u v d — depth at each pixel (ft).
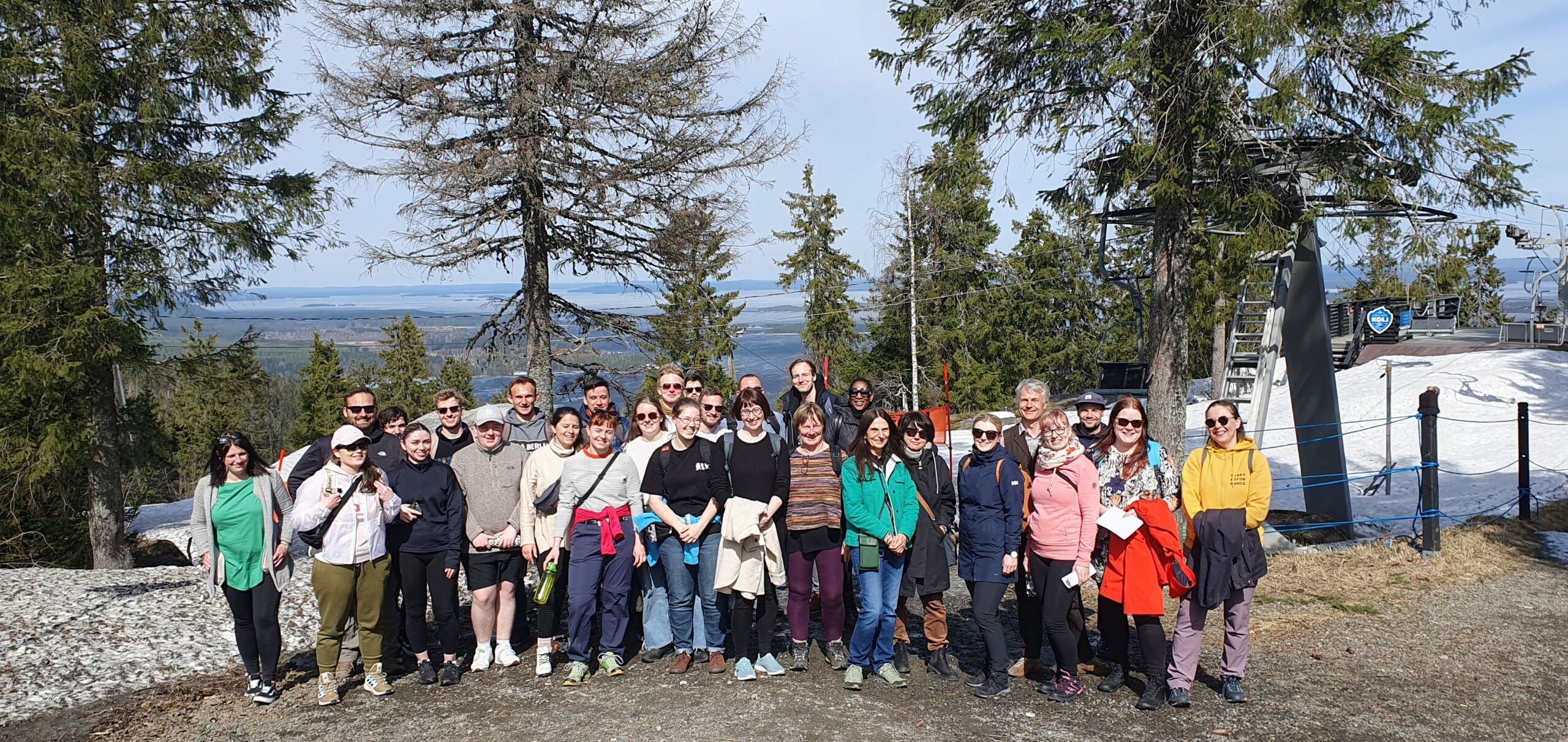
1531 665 19.17
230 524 17.87
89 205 42.29
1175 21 30.35
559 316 57.31
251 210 47.09
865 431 18.13
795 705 17.60
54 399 45.65
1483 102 27.71
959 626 23.49
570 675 19.04
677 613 19.49
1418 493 45.03
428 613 25.40
